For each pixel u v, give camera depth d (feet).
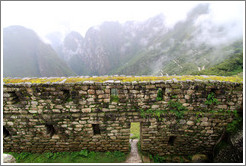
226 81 13.96
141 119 15.28
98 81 14.12
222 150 15.30
